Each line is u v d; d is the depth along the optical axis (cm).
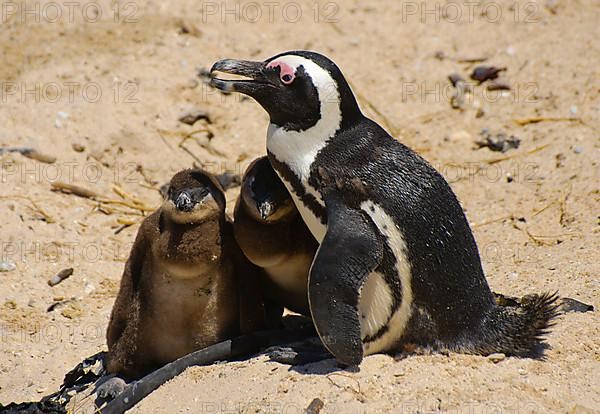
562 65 3828
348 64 3938
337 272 1970
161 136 3559
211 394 2089
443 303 2109
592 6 4153
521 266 2783
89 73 3753
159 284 2184
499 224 3097
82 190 3331
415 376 2058
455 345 2142
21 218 3164
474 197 3266
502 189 3272
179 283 2172
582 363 2175
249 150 3550
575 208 3086
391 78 3869
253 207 2108
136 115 3606
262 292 2303
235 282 2225
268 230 2141
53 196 3294
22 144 3447
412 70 3906
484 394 2028
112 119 3572
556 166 3316
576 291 2550
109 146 3503
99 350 2608
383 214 2053
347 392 2014
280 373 2100
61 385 2438
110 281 2958
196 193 2106
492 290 2603
